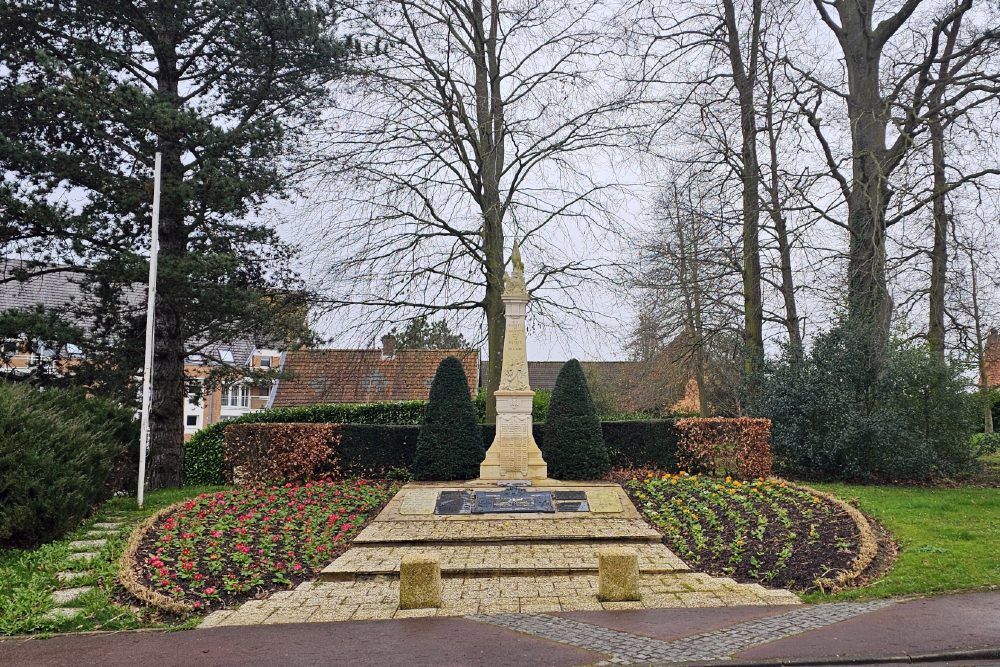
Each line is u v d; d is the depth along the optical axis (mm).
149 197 16281
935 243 19547
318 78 18406
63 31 16656
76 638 7590
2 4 15414
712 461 17344
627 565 8742
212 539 11555
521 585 9594
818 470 17609
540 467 16766
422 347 21016
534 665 6359
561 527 12445
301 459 17828
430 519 13109
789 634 7086
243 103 18047
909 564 9523
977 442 17984
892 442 16703
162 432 17984
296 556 11023
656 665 6309
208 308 16562
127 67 17078
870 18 20438
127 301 18391
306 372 29203
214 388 19141
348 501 15008
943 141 17844
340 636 7426
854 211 19625
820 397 17328
